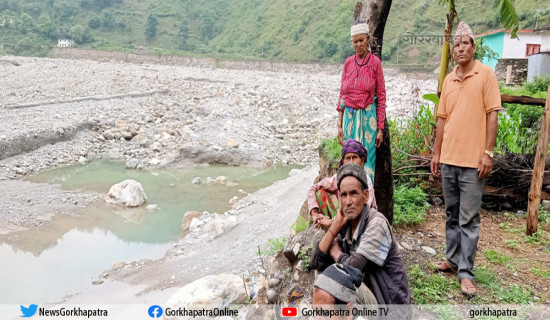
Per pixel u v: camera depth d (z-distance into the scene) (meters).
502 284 4.27
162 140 14.72
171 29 84.38
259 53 69.75
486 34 29.23
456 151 4.01
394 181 6.49
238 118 16.59
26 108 16.41
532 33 27.53
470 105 3.92
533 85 16.64
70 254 7.54
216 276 5.60
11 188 10.89
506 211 6.36
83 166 13.16
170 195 10.83
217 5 90.06
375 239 3.10
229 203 10.23
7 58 28.41
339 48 60.88
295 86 22.02
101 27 82.50
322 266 3.34
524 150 7.32
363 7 4.61
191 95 19.47
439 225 5.61
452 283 4.20
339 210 3.26
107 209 9.78
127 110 17.09
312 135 15.88
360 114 4.51
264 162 13.66
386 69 42.72
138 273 6.80
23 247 7.81
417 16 50.81
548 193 6.34
